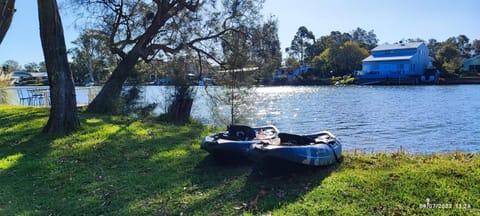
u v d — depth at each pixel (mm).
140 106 15820
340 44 69562
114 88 15383
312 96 35938
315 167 5887
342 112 22234
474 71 56656
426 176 5059
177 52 15836
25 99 20969
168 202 4930
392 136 13977
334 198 4590
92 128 10359
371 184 4945
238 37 15320
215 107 15188
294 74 65938
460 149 11352
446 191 4535
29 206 4949
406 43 58438
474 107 23156
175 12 15508
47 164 6895
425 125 16453
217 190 5312
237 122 14516
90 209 4801
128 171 6523
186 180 5863
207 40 15805
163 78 16875
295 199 4703
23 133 9781
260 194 5020
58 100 9680
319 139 6668
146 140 9133
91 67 18547
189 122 14141
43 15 9523
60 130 9609
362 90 44000
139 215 4539
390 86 51000
